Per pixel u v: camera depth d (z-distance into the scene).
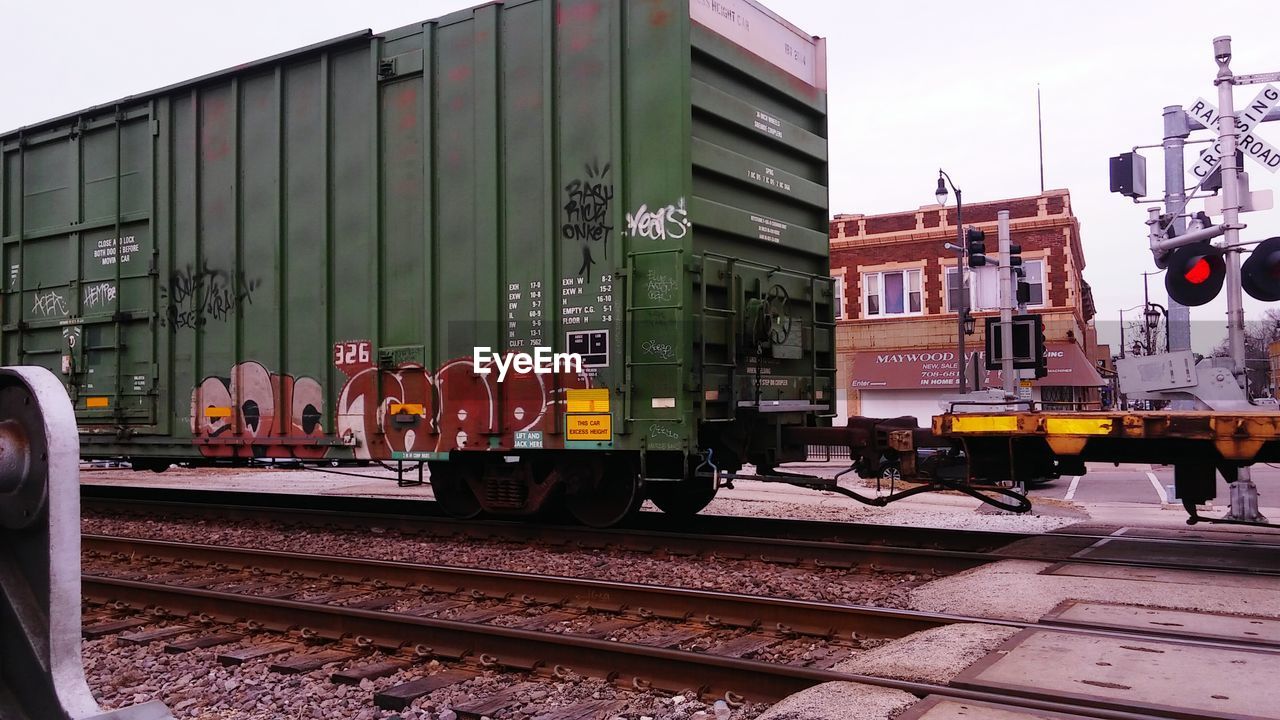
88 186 11.80
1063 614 5.57
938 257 30.44
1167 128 9.83
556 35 8.76
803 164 10.34
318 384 9.84
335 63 9.95
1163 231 9.86
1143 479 22.70
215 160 10.70
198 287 10.74
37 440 2.62
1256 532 9.22
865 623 5.49
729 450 9.12
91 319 11.54
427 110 9.25
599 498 9.45
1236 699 3.87
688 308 8.02
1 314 12.57
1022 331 10.49
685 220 8.03
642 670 4.77
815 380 10.03
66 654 2.58
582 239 8.50
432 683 4.82
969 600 6.14
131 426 11.20
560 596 6.53
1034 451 7.87
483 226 8.93
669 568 7.73
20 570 2.70
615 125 8.36
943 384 29.89
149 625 6.38
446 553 8.67
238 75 10.52
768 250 9.54
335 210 9.85
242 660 5.42
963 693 3.98
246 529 10.45
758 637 5.55
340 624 5.79
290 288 10.11
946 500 14.51
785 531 9.52
